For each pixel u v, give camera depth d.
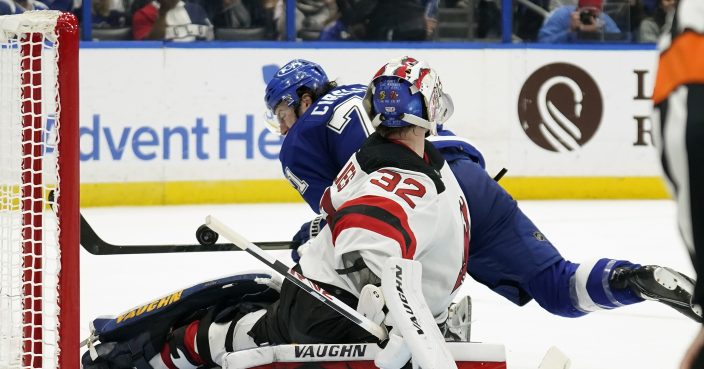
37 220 6.55
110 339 7.20
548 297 7.47
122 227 15.69
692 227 3.23
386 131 6.26
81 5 17.84
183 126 18.08
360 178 6.23
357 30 18.80
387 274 5.70
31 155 6.52
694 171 3.17
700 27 3.23
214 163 18.20
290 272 6.11
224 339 6.98
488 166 18.97
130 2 17.95
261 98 18.31
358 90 8.38
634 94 19.16
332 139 8.19
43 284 6.57
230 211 17.38
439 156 6.44
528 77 18.95
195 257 13.28
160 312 7.05
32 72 6.47
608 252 13.77
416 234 6.01
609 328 9.65
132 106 17.84
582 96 19.05
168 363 7.14
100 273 12.29
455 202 6.36
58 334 6.47
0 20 6.44
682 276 6.80
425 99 6.18
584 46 19.00
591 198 19.16
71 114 6.38
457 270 6.40
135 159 17.92
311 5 18.61
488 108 18.91
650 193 19.19
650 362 8.52
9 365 6.54
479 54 18.83
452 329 7.18
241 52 18.20
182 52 17.98
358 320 6.09
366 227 5.91
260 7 18.45
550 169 19.06
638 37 19.34
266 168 18.36
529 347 8.98
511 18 19.06
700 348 3.45
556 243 14.45
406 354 5.90
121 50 17.75
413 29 18.91
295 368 6.42
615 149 19.16
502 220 7.58
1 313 6.66
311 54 18.52
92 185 17.77
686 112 3.17
